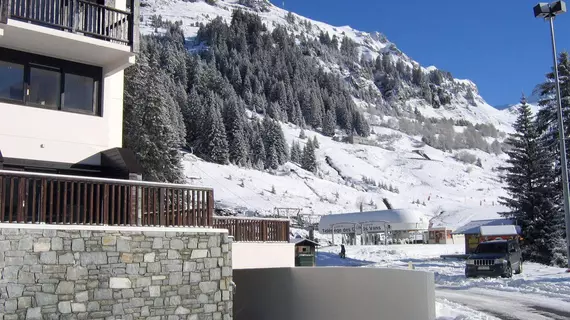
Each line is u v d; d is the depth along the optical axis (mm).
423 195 170750
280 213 90125
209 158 124750
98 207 14078
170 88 138250
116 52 17672
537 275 30984
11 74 16844
